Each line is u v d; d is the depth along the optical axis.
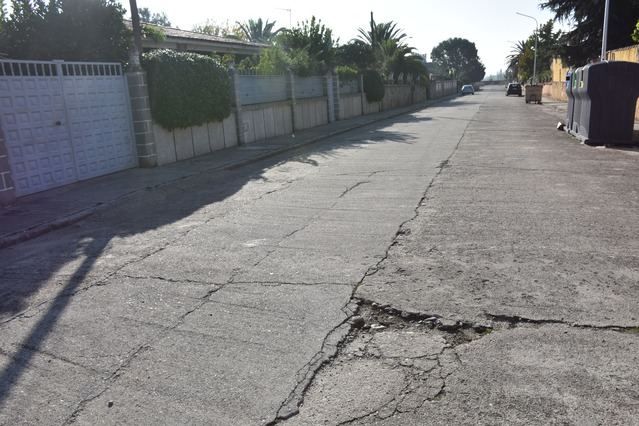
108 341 3.84
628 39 33.94
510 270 4.87
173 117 12.46
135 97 11.77
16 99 9.01
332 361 3.45
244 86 16.56
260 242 6.08
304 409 2.96
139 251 5.99
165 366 3.46
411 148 14.31
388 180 9.63
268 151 14.54
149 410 3.00
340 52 37.88
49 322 4.21
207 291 4.68
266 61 20.05
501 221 6.55
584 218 6.60
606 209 7.02
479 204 7.50
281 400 3.04
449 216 6.88
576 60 36.56
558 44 37.22
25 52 11.79
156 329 3.99
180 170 11.63
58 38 11.88
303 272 5.03
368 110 31.56
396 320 4.01
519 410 2.87
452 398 3.00
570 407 2.88
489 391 3.04
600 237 5.79
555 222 6.44
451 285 4.57
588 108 13.67
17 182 9.09
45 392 3.23
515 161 11.34
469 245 5.64
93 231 7.10
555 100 44.22
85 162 10.63
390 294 4.43
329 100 24.86
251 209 7.81
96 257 5.86
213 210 7.89
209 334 3.87
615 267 4.87
